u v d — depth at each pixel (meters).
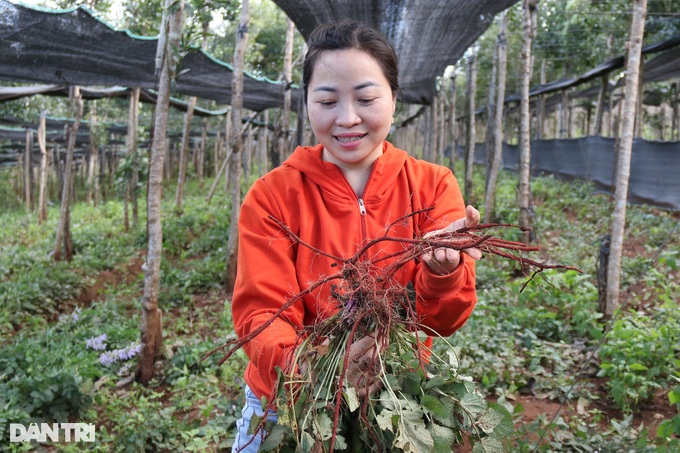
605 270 6.01
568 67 18.23
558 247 8.99
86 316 7.37
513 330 5.75
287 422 1.43
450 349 1.67
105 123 17.80
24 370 5.34
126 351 5.84
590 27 14.22
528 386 4.82
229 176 18.86
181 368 5.63
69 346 6.05
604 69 11.99
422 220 1.77
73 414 4.79
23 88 10.41
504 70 10.90
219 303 8.06
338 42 1.64
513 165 20.39
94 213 17.08
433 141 13.99
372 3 5.81
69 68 7.64
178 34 5.25
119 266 10.07
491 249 1.42
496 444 1.54
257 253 1.71
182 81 10.05
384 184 1.76
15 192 27.27
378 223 1.74
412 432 1.42
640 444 3.33
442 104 16.66
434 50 7.64
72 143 10.73
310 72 1.70
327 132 1.69
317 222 1.76
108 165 27.11
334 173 1.76
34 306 7.87
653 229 9.19
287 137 13.70
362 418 1.44
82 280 9.06
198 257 10.67
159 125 5.46
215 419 4.43
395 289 1.49
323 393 1.47
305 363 1.52
